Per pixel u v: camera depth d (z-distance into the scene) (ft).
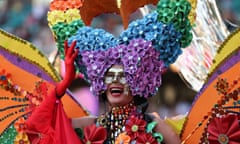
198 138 14.74
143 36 14.26
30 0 31.99
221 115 14.55
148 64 14.15
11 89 15.52
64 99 15.90
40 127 14.20
